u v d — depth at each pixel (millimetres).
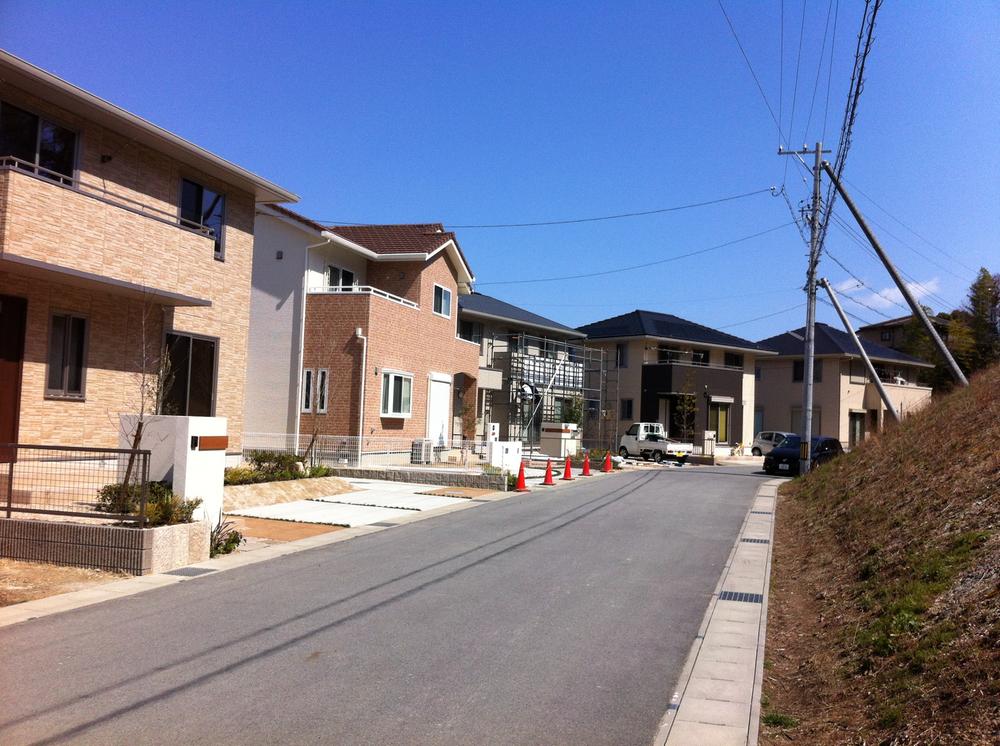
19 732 4508
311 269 24172
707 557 10969
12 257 11141
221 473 10625
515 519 14242
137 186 14875
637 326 46125
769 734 5012
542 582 9000
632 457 39312
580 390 42906
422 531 12609
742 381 46938
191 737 4496
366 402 23031
